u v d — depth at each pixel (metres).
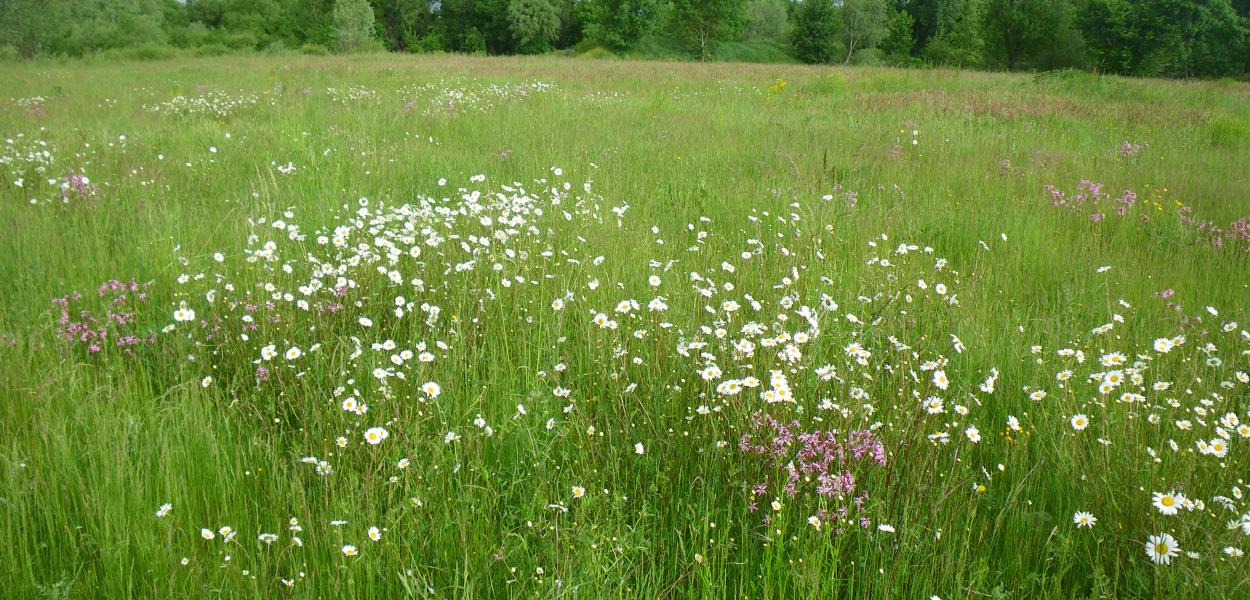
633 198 7.64
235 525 2.76
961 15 66.62
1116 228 7.32
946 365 3.84
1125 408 3.34
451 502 2.88
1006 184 8.79
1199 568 2.45
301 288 4.16
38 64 34.25
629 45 62.69
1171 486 2.84
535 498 2.88
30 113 13.05
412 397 3.38
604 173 8.49
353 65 27.84
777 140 11.20
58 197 6.63
